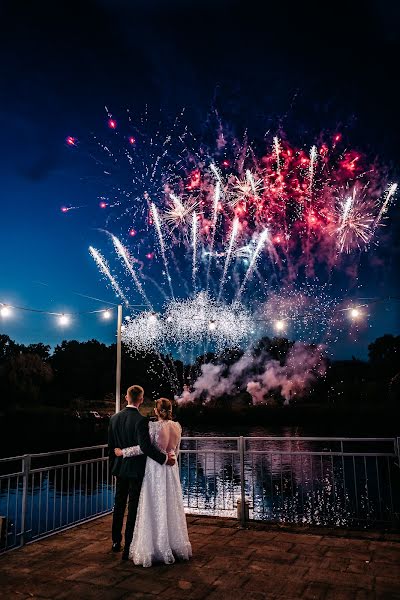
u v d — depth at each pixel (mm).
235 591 5008
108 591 5051
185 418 65875
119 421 6312
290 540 6656
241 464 7871
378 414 56125
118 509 6367
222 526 7359
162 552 5793
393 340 66375
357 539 6672
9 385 60969
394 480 20641
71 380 71750
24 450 41219
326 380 67062
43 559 6043
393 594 4895
